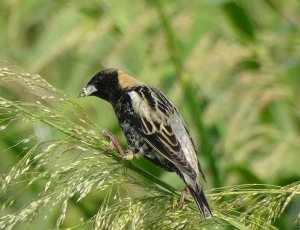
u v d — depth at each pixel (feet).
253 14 48.29
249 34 40.83
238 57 37.73
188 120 36.27
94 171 22.27
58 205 32.42
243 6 41.39
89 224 22.52
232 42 39.93
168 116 28.78
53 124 23.08
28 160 21.91
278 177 34.96
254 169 35.35
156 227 22.38
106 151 23.30
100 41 41.96
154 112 28.91
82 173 21.85
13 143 33.86
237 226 23.20
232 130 35.17
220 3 39.78
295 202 33.73
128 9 41.88
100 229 21.79
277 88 37.47
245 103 35.88
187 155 27.91
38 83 23.21
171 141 27.86
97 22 42.27
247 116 36.47
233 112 37.09
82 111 23.65
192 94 33.78
